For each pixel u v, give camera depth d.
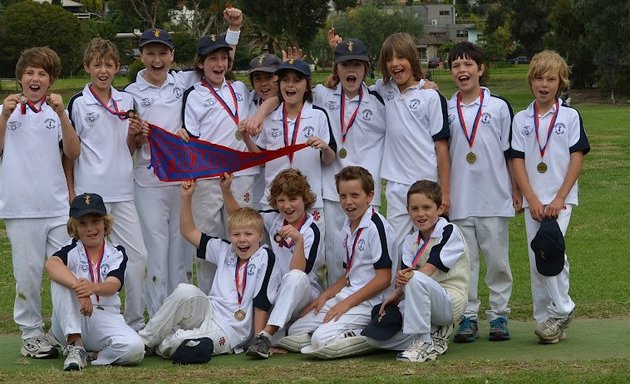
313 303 8.16
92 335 7.62
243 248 8.13
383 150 8.98
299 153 8.78
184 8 71.75
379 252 8.02
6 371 7.18
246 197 8.92
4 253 14.13
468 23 121.88
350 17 78.81
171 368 7.22
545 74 8.21
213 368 7.20
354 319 7.85
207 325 7.84
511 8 72.38
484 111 8.49
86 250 7.77
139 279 8.52
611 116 41.75
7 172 8.08
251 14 59.97
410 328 7.45
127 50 69.06
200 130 8.81
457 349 7.91
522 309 9.93
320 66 76.69
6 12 63.31
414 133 8.65
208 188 8.77
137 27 71.75
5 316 9.97
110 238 8.48
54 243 8.17
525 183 8.30
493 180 8.48
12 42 63.09
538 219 8.17
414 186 7.95
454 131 8.56
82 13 100.44
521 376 6.46
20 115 8.06
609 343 7.97
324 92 9.10
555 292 7.99
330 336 7.68
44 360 7.84
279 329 7.89
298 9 59.50
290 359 7.62
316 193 8.75
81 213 7.62
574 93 58.94
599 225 15.71
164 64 8.77
